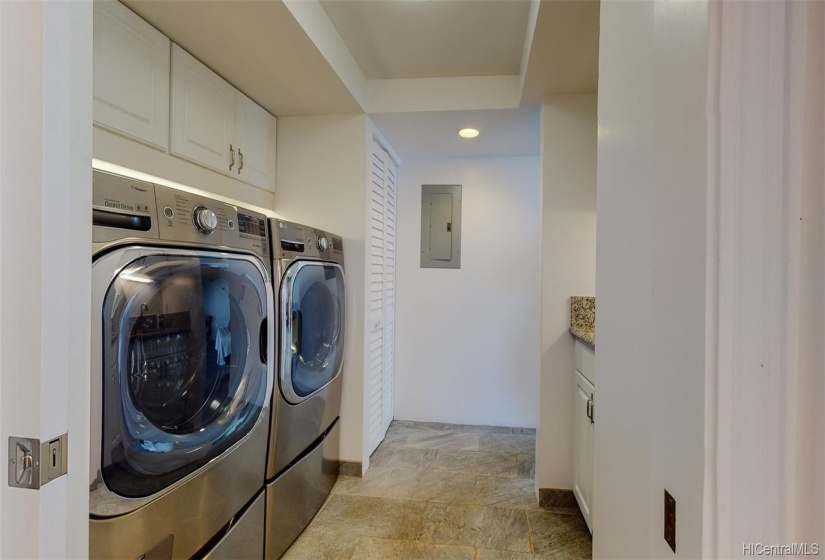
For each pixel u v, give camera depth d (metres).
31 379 0.60
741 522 0.37
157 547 1.02
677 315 0.45
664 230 0.48
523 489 2.19
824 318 0.36
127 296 0.91
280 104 2.14
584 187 2.03
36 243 0.59
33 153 0.59
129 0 1.29
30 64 0.59
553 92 1.99
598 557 0.87
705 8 0.39
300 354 1.73
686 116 0.43
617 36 0.77
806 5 0.37
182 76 1.58
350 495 2.11
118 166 1.33
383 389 2.84
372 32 1.80
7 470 0.60
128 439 0.93
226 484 1.29
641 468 0.62
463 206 3.13
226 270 1.26
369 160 2.35
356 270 2.30
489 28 1.75
